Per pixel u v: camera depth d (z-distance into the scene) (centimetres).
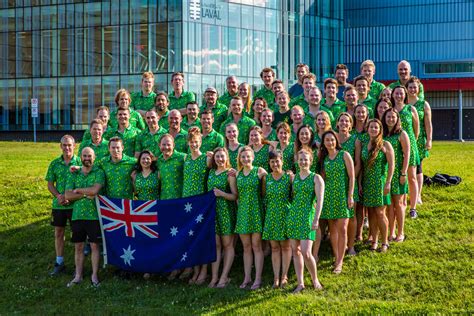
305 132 1168
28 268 1368
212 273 1220
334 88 1328
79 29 4553
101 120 1359
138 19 4375
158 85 4325
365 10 6347
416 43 6212
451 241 1265
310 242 1133
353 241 1252
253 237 1185
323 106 1334
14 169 2102
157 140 1340
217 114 1409
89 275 1309
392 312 1038
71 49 4597
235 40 4506
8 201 1711
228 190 1211
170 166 1238
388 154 1227
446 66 6144
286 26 4834
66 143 1309
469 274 1137
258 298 1125
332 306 1069
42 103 4709
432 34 6172
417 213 1410
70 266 1361
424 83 5991
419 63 6203
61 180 1316
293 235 1138
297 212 1138
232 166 1248
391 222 1293
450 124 6072
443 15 6138
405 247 1256
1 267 1380
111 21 4450
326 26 5122
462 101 6050
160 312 1106
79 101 4597
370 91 1448
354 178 1202
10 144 3325
